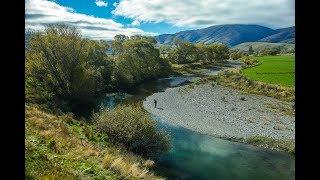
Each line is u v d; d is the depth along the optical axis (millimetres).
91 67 53656
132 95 57562
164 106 48781
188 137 31812
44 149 13188
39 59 41375
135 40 82125
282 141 30031
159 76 86438
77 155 13992
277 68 85688
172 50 121375
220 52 128250
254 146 29406
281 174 21578
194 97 56906
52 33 42562
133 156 19625
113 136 21906
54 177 10117
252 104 51531
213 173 20859
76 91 41656
